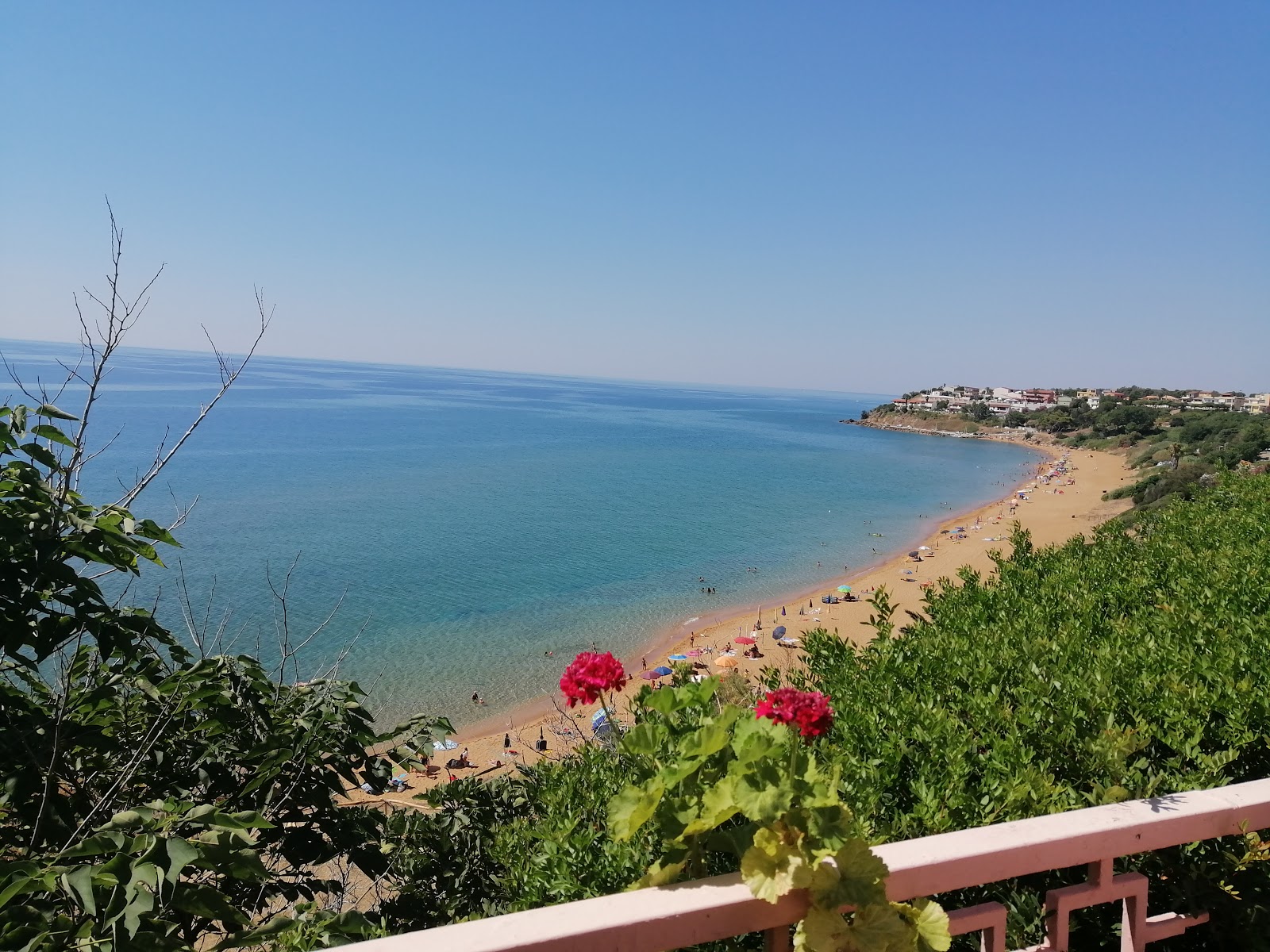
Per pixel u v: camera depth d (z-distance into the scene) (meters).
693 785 2.14
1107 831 2.04
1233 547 7.77
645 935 1.59
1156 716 3.59
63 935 2.34
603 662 2.81
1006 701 3.93
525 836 4.34
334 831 4.64
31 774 3.29
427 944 1.45
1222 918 2.54
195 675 3.99
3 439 3.39
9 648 3.25
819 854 1.69
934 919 1.80
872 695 4.08
